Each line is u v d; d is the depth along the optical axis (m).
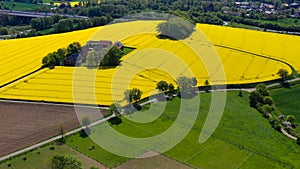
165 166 103.44
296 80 171.38
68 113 131.38
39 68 171.12
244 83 163.25
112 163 103.88
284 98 154.75
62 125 123.38
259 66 184.75
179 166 103.69
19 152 109.00
